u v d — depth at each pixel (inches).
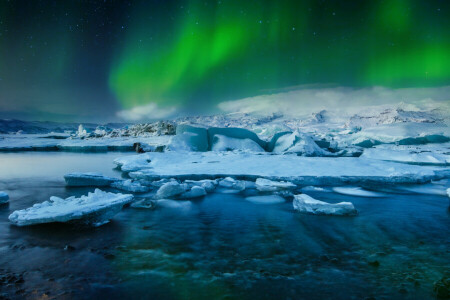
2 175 497.7
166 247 189.9
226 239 205.9
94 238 205.0
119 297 130.3
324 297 130.6
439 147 1067.9
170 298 129.8
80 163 688.4
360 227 235.3
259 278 148.3
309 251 183.9
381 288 138.3
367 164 530.9
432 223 247.9
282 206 303.3
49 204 257.9
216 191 370.9
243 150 772.0
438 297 130.5
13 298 127.3
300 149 761.6
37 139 1717.5
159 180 408.5
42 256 173.5
